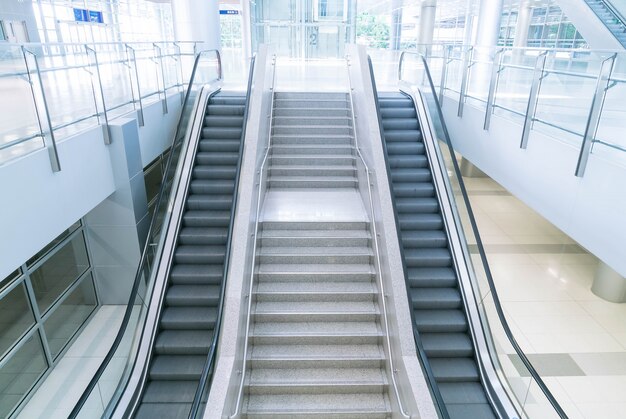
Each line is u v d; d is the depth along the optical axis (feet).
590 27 30.71
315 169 27.78
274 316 19.40
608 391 20.38
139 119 25.02
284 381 17.42
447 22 82.17
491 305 20.42
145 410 17.83
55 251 21.77
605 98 15.83
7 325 20.18
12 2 39.81
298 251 21.93
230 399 14.46
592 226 16.30
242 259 17.93
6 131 17.51
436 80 35.40
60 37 52.90
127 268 24.98
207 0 40.09
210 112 30.99
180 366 19.54
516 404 17.80
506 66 23.52
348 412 16.60
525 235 35.73
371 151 23.38
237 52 58.95
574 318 25.36
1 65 15.17
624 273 14.70
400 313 16.72
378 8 80.84
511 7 63.72
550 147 18.80
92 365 21.63
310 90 34.42
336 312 19.53
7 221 14.28
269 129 28.89
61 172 17.43
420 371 14.90
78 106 21.45
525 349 22.93
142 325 19.90
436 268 23.38
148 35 85.51
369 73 28.60
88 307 25.16
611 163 15.24
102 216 23.76
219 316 17.28
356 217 23.49
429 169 27.58
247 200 20.27
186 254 23.70
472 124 27.45
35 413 18.95
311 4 60.75
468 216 23.24
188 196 26.45
